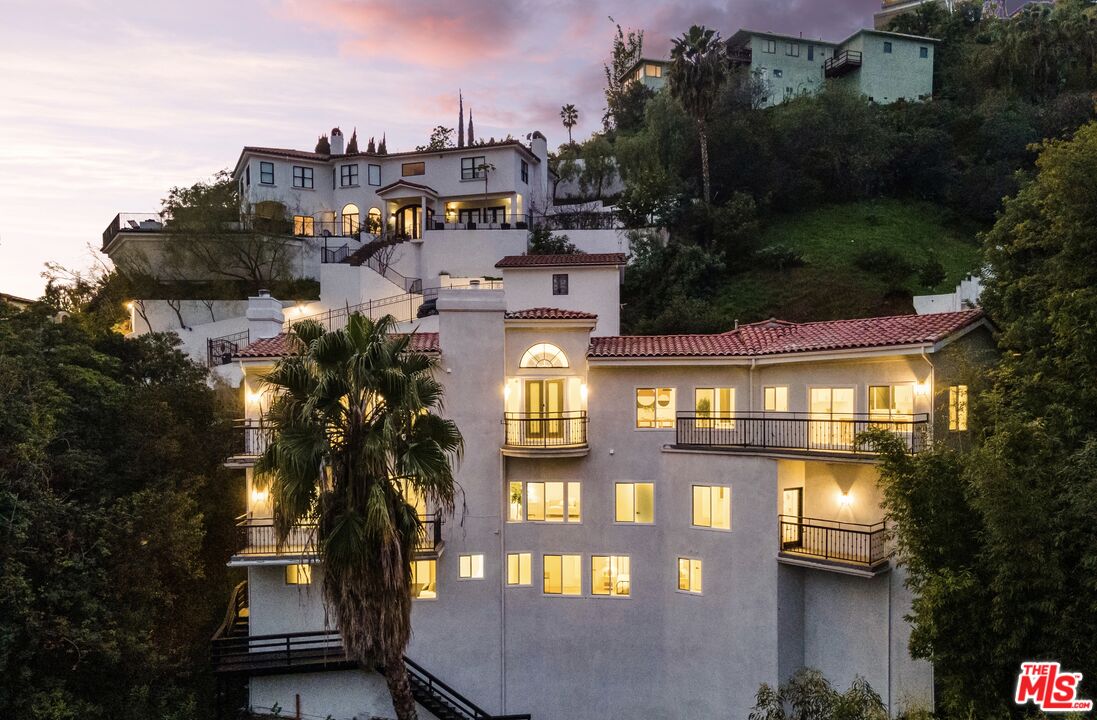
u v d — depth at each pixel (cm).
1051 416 1709
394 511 1515
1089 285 1808
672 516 2295
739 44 7244
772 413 2253
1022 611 1339
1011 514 1316
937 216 5447
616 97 7962
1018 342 1936
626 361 2289
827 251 4841
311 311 4228
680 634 2264
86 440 2302
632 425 2352
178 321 4153
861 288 4391
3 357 1994
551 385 2389
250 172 5359
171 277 4550
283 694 2223
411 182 5478
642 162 5488
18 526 1756
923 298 3969
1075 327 1719
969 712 1338
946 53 7119
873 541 1919
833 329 2261
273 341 2316
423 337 2516
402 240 4875
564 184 6053
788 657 2078
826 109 5738
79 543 1981
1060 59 6256
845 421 1889
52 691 1798
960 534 1465
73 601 1881
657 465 2334
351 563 1455
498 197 5366
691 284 4491
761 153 5512
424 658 2288
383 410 1541
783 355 2139
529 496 2364
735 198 5072
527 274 3697
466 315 2331
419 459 1506
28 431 1905
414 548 1576
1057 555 1318
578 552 2341
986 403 1762
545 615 2338
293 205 5481
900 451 1584
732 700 2142
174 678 2291
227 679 2303
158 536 2114
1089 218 1808
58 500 1948
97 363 2561
